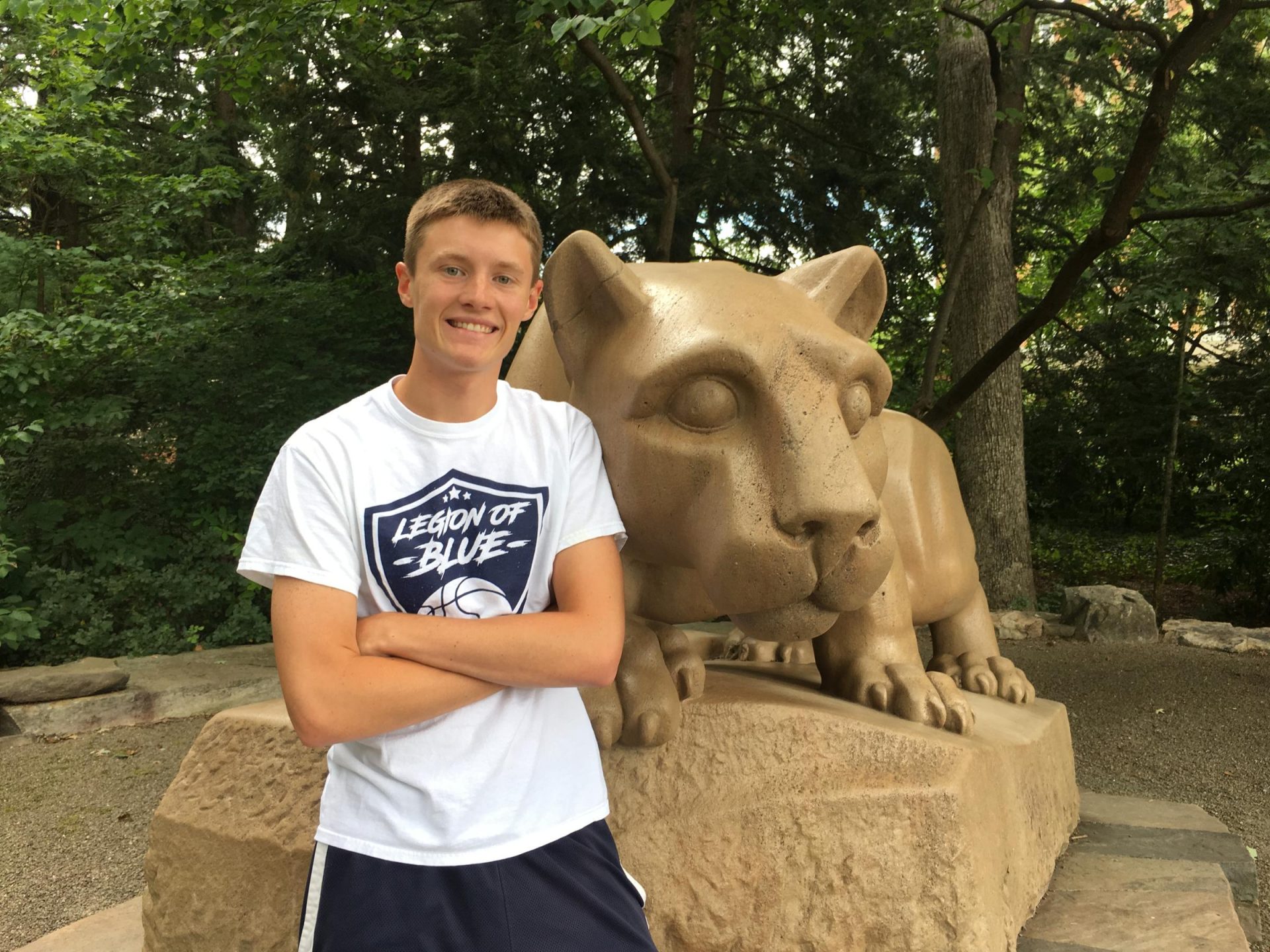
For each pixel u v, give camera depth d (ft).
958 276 17.34
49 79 25.22
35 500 25.44
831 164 31.27
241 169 35.19
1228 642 22.71
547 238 29.94
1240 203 14.17
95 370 24.27
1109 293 32.01
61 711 17.42
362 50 20.10
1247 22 27.58
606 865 4.59
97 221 31.30
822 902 6.06
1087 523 38.17
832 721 6.41
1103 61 29.71
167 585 22.99
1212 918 7.38
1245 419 31.35
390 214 28.99
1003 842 6.73
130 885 11.38
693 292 5.74
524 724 4.52
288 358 26.27
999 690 9.21
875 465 5.96
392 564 4.46
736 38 24.20
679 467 5.51
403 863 4.24
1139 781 14.52
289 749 7.13
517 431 4.82
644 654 6.55
